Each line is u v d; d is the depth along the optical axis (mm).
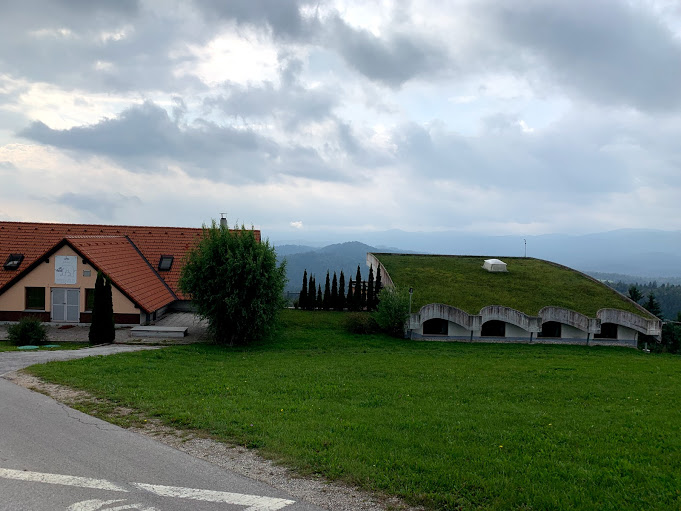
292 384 16922
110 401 13227
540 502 7742
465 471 8844
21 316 32562
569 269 51469
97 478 8305
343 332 35875
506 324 38125
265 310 28500
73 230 40656
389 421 12258
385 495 7879
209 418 11680
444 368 22641
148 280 36812
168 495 7699
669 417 13766
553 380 20297
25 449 9570
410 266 48906
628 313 38469
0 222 39375
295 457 9312
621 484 8562
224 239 28453
